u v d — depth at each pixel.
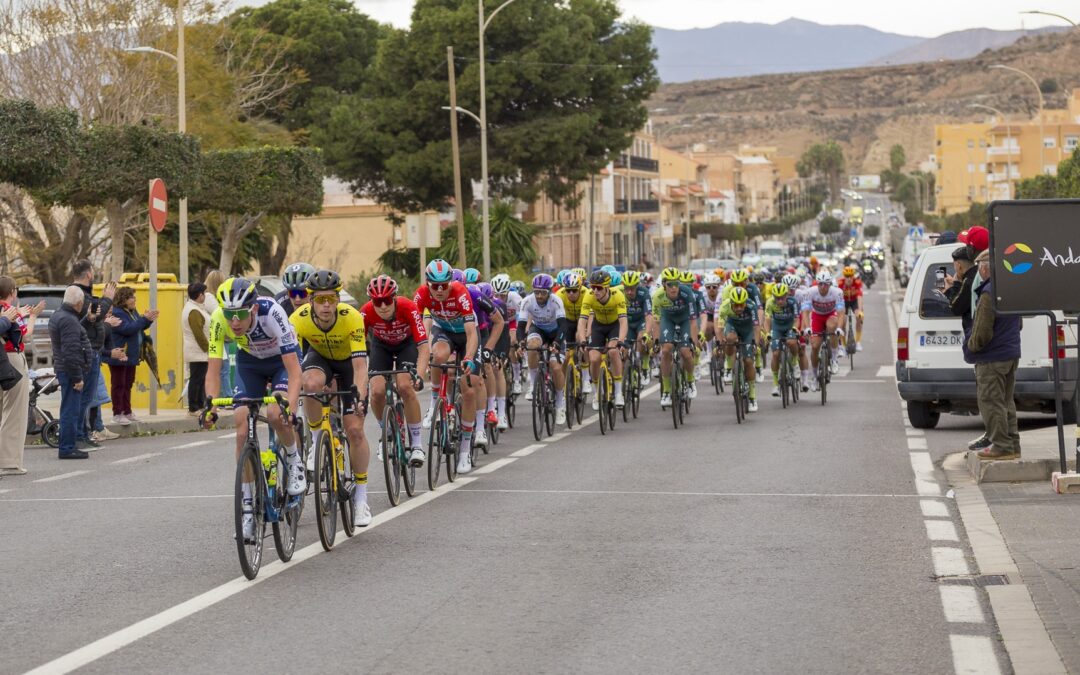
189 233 71.50
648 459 24.05
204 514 18.55
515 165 89.81
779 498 19.22
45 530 17.53
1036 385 26.78
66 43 60.34
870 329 76.56
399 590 13.42
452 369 22.27
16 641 11.55
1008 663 10.62
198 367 31.88
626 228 181.00
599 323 29.78
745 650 11.02
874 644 11.20
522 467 23.08
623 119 95.81
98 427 29.64
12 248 60.09
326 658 10.88
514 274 77.50
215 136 65.75
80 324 26.45
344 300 58.12
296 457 15.14
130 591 13.55
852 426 29.59
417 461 19.12
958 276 20.75
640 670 10.45
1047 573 13.62
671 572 14.17
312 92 105.31
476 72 88.94
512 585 13.60
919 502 18.69
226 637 11.60
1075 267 18.42
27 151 40.62
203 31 66.06
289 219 82.38
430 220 49.28
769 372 46.25
